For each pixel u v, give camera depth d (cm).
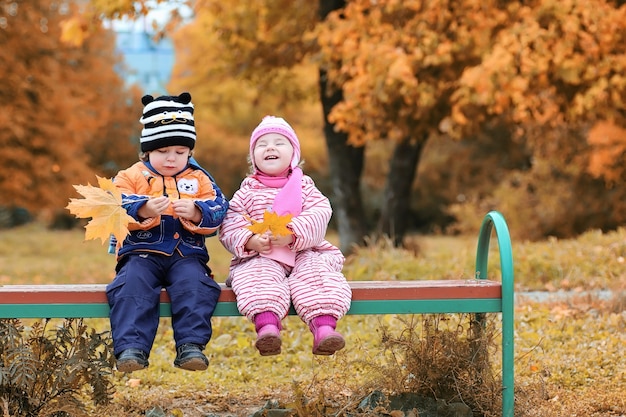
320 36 1199
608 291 911
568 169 1925
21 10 1947
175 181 432
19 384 391
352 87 1148
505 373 413
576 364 572
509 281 409
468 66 1192
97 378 408
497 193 2208
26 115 2002
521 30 1100
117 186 422
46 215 3388
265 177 446
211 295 402
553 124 1388
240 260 429
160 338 686
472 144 2695
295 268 418
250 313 392
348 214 1483
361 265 1052
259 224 402
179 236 416
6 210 3541
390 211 1521
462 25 1145
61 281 1277
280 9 1412
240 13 1423
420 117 1312
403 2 1146
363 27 1180
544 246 1145
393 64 1103
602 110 1193
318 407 421
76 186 390
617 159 1653
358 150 1497
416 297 409
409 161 1512
